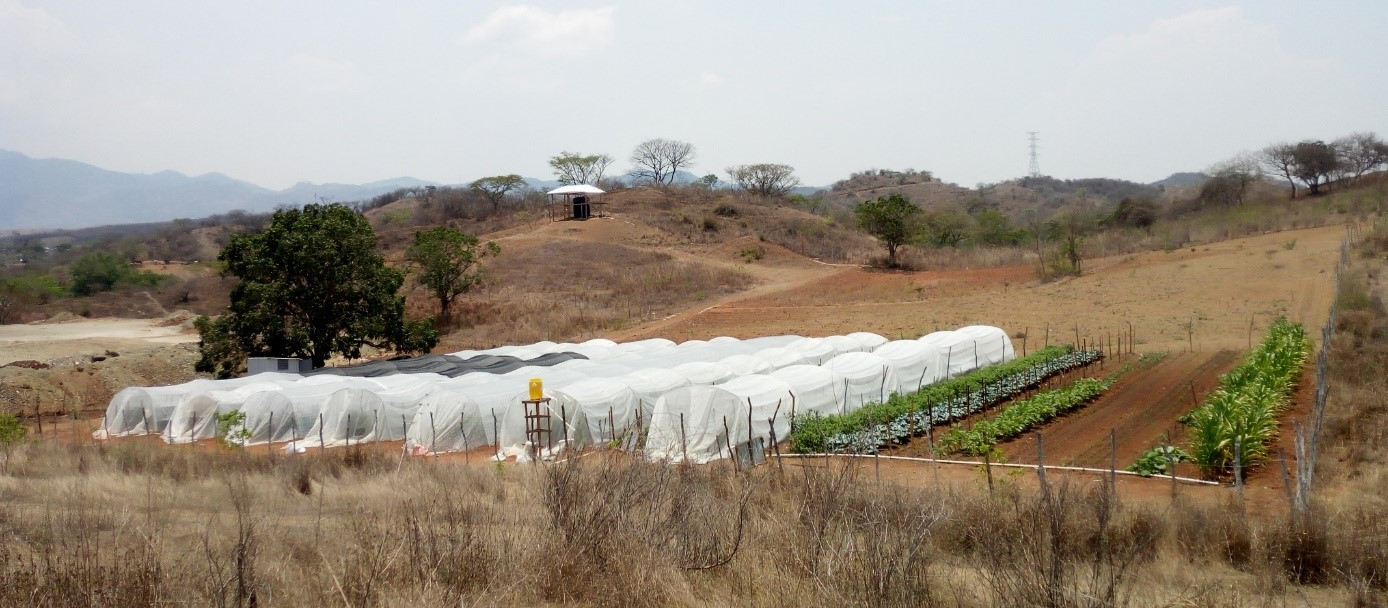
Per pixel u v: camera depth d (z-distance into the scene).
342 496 16.36
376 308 42.06
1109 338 37.09
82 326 72.06
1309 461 16.36
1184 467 19.14
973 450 20.59
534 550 10.40
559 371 31.64
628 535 10.53
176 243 136.62
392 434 27.58
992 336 35.12
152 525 12.52
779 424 24.66
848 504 11.12
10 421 25.62
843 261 72.50
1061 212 89.69
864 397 28.27
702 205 102.38
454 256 58.88
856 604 8.48
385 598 9.02
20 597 8.48
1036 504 11.77
